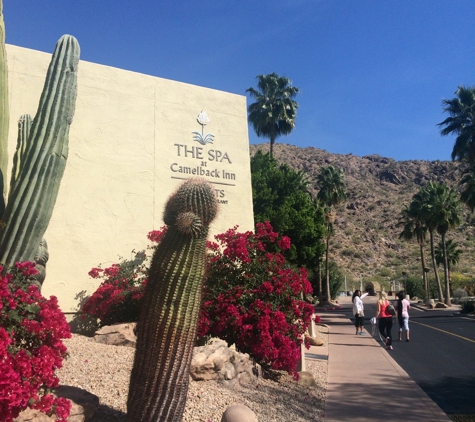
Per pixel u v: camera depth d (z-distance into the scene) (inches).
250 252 393.1
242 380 313.6
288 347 345.7
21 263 198.1
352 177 6929.1
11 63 409.1
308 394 340.8
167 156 480.1
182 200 184.5
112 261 431.5
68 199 420.8
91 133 442.0
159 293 179.5
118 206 443.8
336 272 2522.1
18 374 150.4
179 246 180.4
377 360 503.2
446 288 1852.9
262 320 342.6
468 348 605.0
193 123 504.7
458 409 313.3
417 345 634.2
